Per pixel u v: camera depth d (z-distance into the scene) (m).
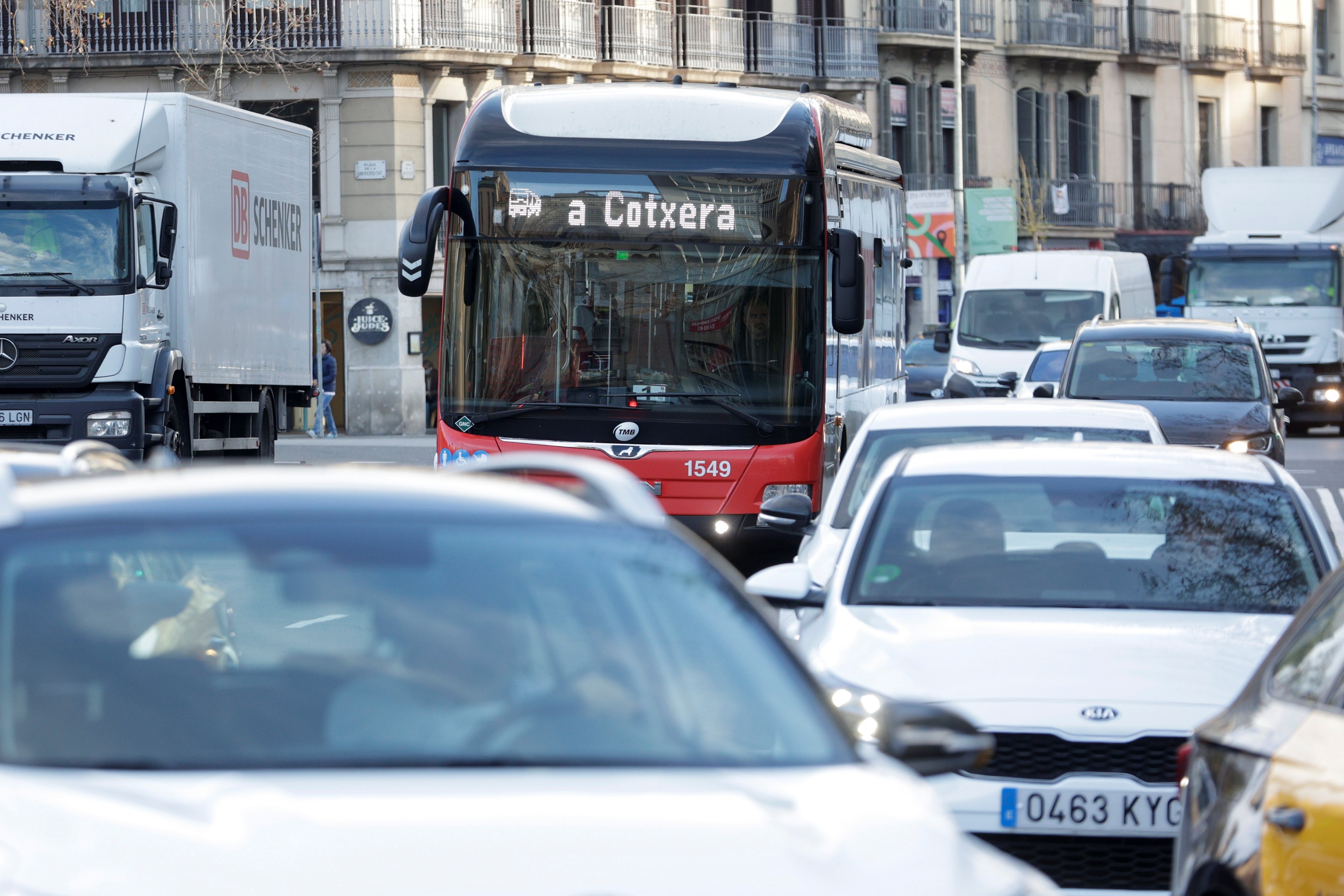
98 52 133.75
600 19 145.50
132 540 12.27
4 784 10.34
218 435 73.56
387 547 12.42
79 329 60.56
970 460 24.39
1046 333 109.62
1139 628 20.67
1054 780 18.44
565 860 9.49
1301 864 12.87
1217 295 121.12
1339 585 15.12
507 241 44.69
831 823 10.31
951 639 20.28
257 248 75.56
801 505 31.53
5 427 60.94
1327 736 13.34
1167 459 24.47
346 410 134.88
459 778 10.57
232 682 11.55
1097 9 188.38
